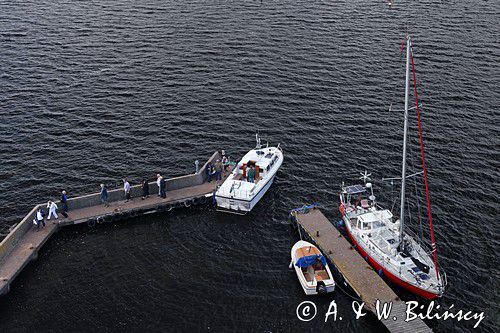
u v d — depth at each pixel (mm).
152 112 76125
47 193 60125
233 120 74000
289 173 62562
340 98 78875
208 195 57312
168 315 43688
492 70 85438
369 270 46781
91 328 42500
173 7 116062
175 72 87188
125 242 52156
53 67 88938
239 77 85312
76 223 53750
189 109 76688
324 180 61344
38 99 79312
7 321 43219
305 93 80375
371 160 64812
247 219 55344
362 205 53344
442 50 92500
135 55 93250
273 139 69438
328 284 45094
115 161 65812
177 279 47438
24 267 48531
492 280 47156
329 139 69188
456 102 76750
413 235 52344
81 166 64750
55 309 44375
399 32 100250
